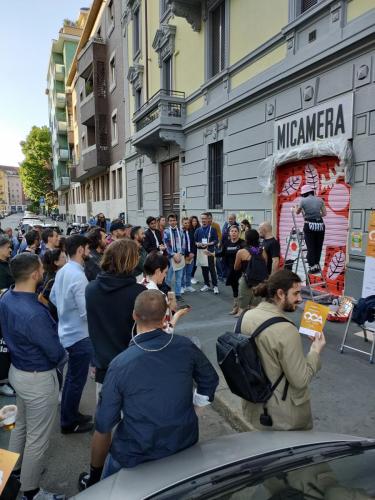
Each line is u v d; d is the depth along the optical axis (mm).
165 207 15844
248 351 2215
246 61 9508
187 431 1913
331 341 5367
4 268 5273
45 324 2588
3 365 2678
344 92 6875
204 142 11961
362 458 1714
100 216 12734
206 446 1928
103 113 23562
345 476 1569
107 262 2715
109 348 2697
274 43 8492
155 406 1844
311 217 7035
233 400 3977
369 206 6539
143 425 1835
